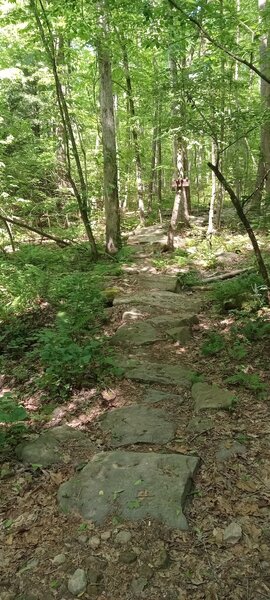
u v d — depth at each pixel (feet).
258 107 31.89
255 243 16.52
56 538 9.05
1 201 38.01
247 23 26.30
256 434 11.96
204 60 26.53
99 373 16.16
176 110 28.17
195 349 18.47
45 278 26.08
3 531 9.38
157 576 8.02
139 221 58.44
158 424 12.80
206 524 9.07
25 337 20.70
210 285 28.30
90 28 28.14
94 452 11.80
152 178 62.03
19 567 8.46
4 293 25.30
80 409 14.25
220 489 10.05
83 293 23.48
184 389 15.02
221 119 27.09
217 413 13.07
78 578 8.05
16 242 41.11
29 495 10.40
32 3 27.27
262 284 22.62
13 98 49.01
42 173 46.39
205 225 50.62
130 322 21.17
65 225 49.98
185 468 10.43
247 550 8.43
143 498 9.61
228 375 15.56
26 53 44.68
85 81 43.09
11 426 13.03
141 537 8.82
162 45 19.56
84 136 62.90
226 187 15.52
